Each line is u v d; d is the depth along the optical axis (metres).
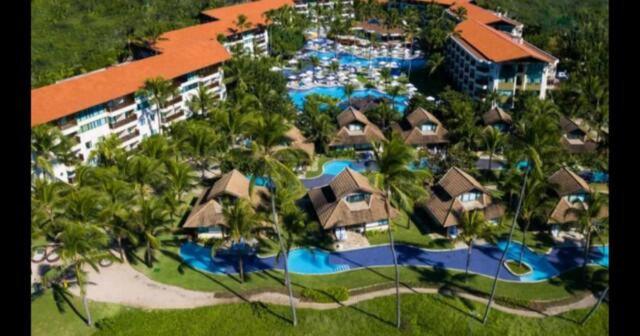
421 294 64.88
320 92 139.75
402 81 143.62
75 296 63.50
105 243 58.75
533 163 64.25
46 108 86.44
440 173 93.19
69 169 88.19
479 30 142.12
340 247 74.56
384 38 189.00
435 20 172.75
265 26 166.00
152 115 107.00
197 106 108.25
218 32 151.38
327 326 59.75
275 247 74.81
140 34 150.00
